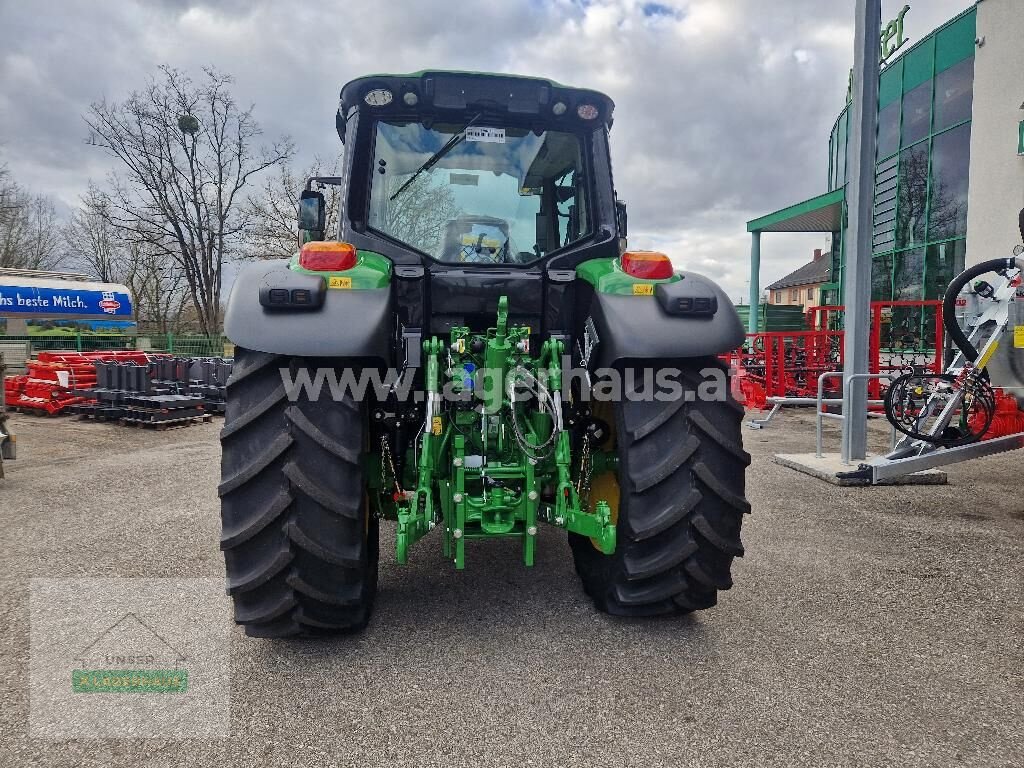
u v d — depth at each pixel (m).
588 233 3.03
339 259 2.37
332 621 2.37
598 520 2.46
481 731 1.96
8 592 3.02
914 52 14.23
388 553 3.55
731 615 2.77
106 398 9.10
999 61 11.93
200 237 30.83
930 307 13.89
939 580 3.17
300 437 2.23
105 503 4.68
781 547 3.66
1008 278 4.72
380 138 2.92
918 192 14.25
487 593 3.00
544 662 2.37
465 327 2.74
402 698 2.13
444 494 2.55
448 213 2.94
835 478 5.18
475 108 2.91
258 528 2.18
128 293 23.69
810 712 2.06
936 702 2.13
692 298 2.46
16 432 8.27
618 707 2.09
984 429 4.78
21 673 2.30
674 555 2.40
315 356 2.26
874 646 2.51
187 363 10.36
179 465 6.11
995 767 1.81
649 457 2.40
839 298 15.99
